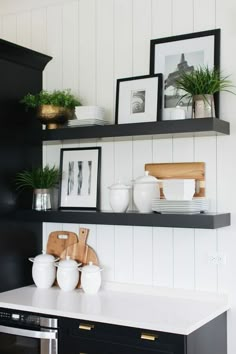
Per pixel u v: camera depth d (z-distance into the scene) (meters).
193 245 3.08
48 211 3.28
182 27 3.16
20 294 3.21
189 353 2.45
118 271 3.32
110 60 3.42
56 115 3.33
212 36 3.04
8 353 3.00
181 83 2.93
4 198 3.32
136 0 3.32
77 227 3.50
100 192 3.42
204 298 3.00
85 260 3.42
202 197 3.05
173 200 2.87
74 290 3.31
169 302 2.96
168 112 3.16
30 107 3.53
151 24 3.27
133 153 3.31
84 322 2.71
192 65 3.09
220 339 2.86
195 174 3.07
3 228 3.31
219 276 3.00
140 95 3.23
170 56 3.18
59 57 3.63
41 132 3.37
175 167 3.14
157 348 2.49
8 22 3.88
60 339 2.79
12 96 3.39
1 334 3.03
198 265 3.06
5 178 3.33
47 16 3.69
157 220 2.88
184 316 2.64
